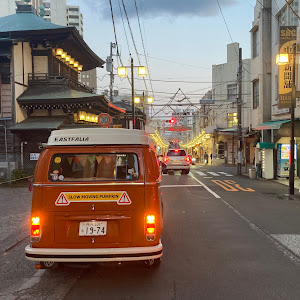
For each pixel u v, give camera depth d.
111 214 4.55
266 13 22.20
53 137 4.80
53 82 23.08
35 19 25.83
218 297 4.17
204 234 7.32
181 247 6.35
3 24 24.42
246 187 15.92
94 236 4.50
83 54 27.45
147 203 4.57
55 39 22.67
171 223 8.42
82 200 4.54
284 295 4.22
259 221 8.63
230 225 8.20
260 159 21.11
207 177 21.17
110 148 4.75
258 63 23.27
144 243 4.52
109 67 29.72
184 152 23.25
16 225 8.41
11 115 21.23
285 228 7.86
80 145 4.74
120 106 45.69
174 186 16.34
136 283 4.66
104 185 4.56
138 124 42.91
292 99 13.38
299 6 17.03
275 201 11.82
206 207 10.66
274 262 5.48
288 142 20.09
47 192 4.55
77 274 5.06
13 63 21.23
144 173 4.64
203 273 5.00
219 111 42.78
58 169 4.69
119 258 4.40
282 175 19.52
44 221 4.52
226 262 5.49
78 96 21.31
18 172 18.66
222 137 42.25
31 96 21.69
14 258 5.98
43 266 4.93
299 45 16.08
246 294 4.26
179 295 4.24
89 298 4.21
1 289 4.58
